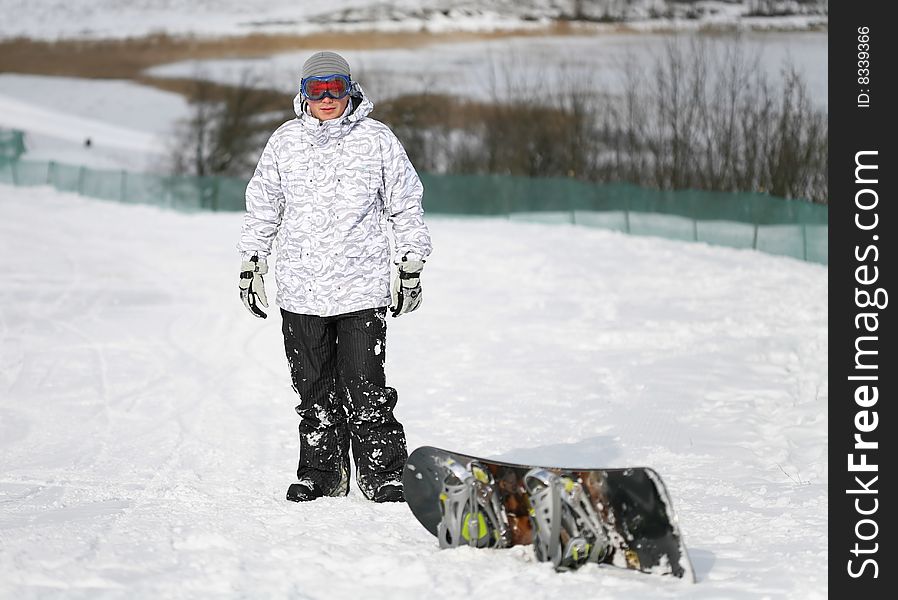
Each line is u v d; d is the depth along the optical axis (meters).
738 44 120.31
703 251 56.91
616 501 9.37
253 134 185.12
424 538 10.56
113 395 22.91
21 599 8.48
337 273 12.50
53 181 94.19
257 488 13.63
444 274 45.91
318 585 9.02
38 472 15.58
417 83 155.00
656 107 123.69
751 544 10.35
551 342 28.48
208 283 44.06
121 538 10.36
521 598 8.57
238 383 24.20
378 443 12.54
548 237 62.88
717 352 26.05
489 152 147.12
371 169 12.55
